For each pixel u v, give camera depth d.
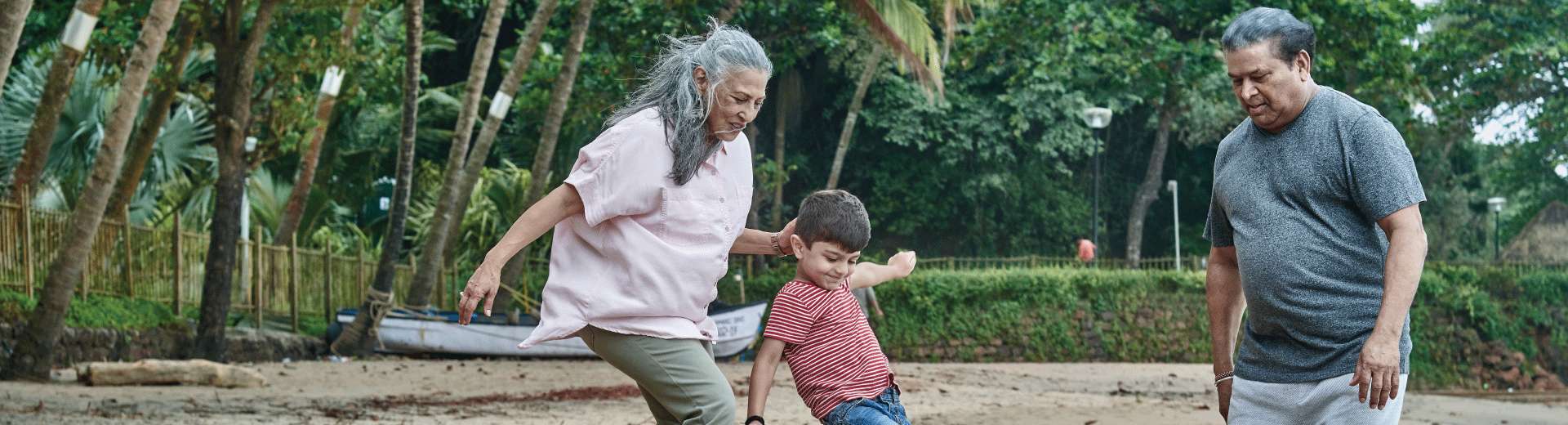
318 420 7.80
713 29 3.37
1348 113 3.29
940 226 37.47
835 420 3.75
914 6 20.81
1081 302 26.39
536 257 25.55
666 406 3.40
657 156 3.28
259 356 15.65
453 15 35.38
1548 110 31.03
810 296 3.80
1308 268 3.32
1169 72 24.41
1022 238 37.97
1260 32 3.31
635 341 3.36
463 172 19.34
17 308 11.20
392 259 17.41
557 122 18.67
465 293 3.19
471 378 13.21
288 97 13.88
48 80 12.27
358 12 17.59
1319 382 3.35
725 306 19.89
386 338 17.44
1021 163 37.88
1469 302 27.48
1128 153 40.34
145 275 14.74
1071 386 15.64
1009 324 25.97
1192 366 23.33
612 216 3.28
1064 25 24.03
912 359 25.59
